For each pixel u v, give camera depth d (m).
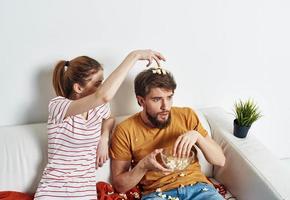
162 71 1.47
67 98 1.45
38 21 1.49
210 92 1.89
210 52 1.78
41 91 1.63
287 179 1.39
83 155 1.43
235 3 1.71
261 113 2.04
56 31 1.53
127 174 1.48
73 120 1.37
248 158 1.50
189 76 1.81
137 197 1.53
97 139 1.46
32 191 1.49
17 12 1.45
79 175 1.42
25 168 1.46
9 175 1.44
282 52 1.89
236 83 1.90
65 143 1.39
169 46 1.71
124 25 1.60
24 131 1.52
